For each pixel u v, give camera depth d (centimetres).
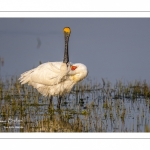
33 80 1730
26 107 1711
